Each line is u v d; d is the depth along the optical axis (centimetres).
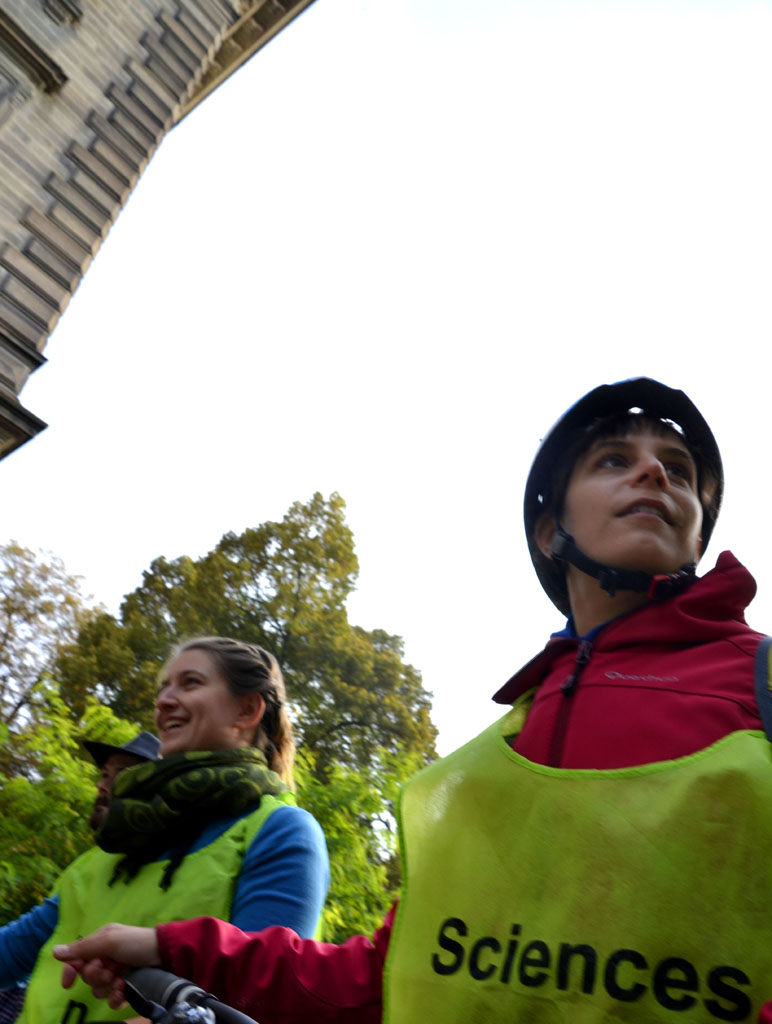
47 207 1256
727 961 105
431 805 142
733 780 113
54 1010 221
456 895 129
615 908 112
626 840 116
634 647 145
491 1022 116
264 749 272
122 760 442
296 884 219
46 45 1315
